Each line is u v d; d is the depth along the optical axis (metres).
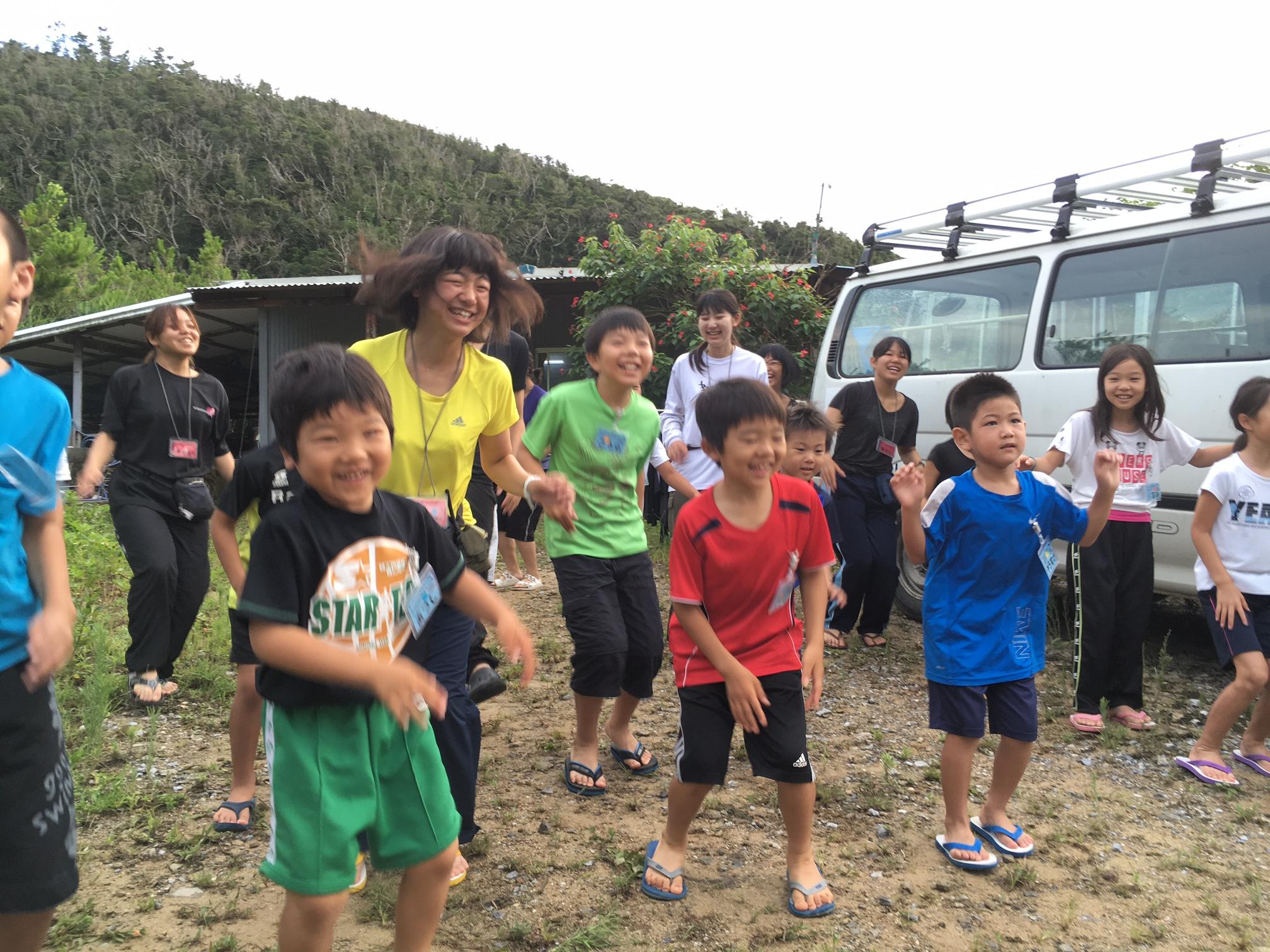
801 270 12.60
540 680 4.87
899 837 3.19
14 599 1.86
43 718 1.91
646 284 12.05
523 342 6.28
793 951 2.53
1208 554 3.69
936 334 6.19
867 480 5.43
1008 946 2.56
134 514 4.32
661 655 3.63
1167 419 4.75
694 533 2.71
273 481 2.55
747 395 2.65
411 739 2.05
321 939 1.98
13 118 81.56
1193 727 4.18
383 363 2.74
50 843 1.90
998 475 3.05
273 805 1.99
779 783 2.76
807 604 2.84
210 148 84.38
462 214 84.19
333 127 100.19
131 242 75.00
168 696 4.46
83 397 20.42
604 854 3.05
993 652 2.98
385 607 2.01
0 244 1.78
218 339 18.83
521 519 6.95
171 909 2.71
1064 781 3.66
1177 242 4.87
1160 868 2.98
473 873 2.93
